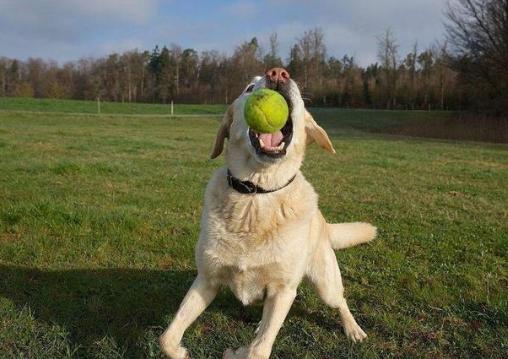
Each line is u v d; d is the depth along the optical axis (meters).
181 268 1.33
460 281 1.27
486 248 1.54
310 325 1.08
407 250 1.51
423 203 2.21
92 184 2.28
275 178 0.95
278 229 0.94
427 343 1.01
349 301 1.18
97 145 4.10
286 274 0.95
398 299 1.18
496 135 7.38
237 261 0.93
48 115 8.63
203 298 0.95
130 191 2.16
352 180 2.79
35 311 1.05
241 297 0.98
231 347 0.98
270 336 0.91
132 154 3.62
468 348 0.99
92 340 0.96
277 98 0.91
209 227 0.95
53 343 0.94
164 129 7.46
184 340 0.99
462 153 4.77
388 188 2.58
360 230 1.35
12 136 4.55
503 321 1.07
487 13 8.80
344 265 1.36
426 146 5.55
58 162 2.72
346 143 5.60
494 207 2.17
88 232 1.51
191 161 3.27
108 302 1.11
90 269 1.27
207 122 9.37
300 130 1.00
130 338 0.98
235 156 0.97
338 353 0.97
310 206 1.00
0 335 0.96
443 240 1.61
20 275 1.21
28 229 1.51
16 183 2.19
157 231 1.57
